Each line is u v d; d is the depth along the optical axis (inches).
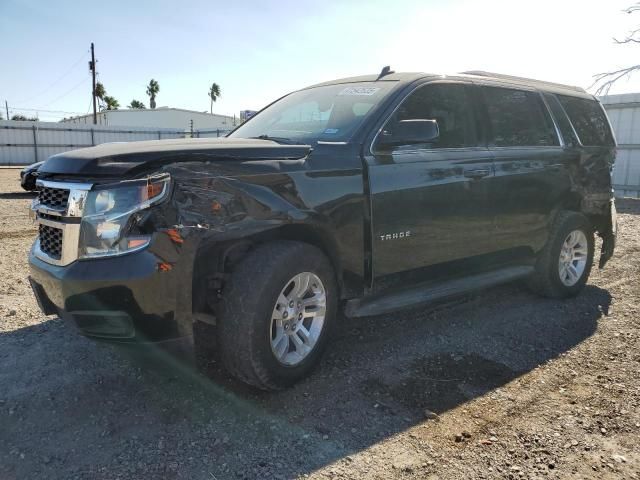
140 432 108.7
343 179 131.3
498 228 174.2
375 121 142.7
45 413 115.6
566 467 99.3
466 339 162.2
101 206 106.0
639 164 612.1
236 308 114.6
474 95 172.1
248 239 124.3
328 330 133.0
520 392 129.0
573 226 201.8
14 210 437.1
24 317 172.4
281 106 176.6
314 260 125.0
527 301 202.2
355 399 123.6
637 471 98.3
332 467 98.4
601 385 132.9
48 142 1421.0
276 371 119.6
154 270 103.0
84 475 95.0
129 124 2373.3
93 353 145.6
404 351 152.0
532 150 187.3
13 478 93.8
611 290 222.4
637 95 602.5
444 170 154.4
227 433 108.9
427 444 106.3
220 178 111.9
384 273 143.5
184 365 118.0
